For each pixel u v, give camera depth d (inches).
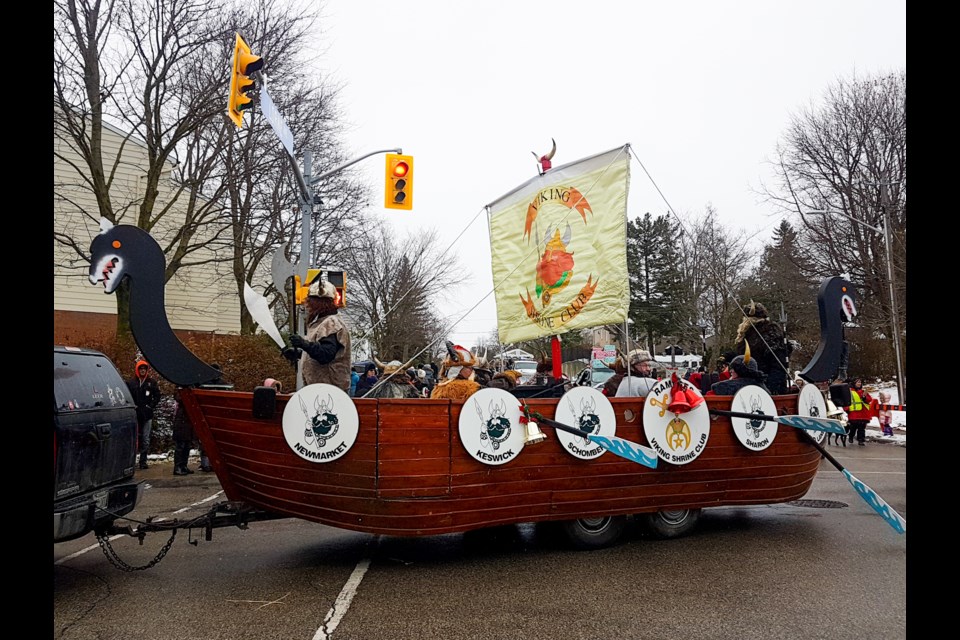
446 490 215.0
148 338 206.8
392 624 174.7
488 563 233.0
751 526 289.4
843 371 296.7
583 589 202.7
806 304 1363.2
